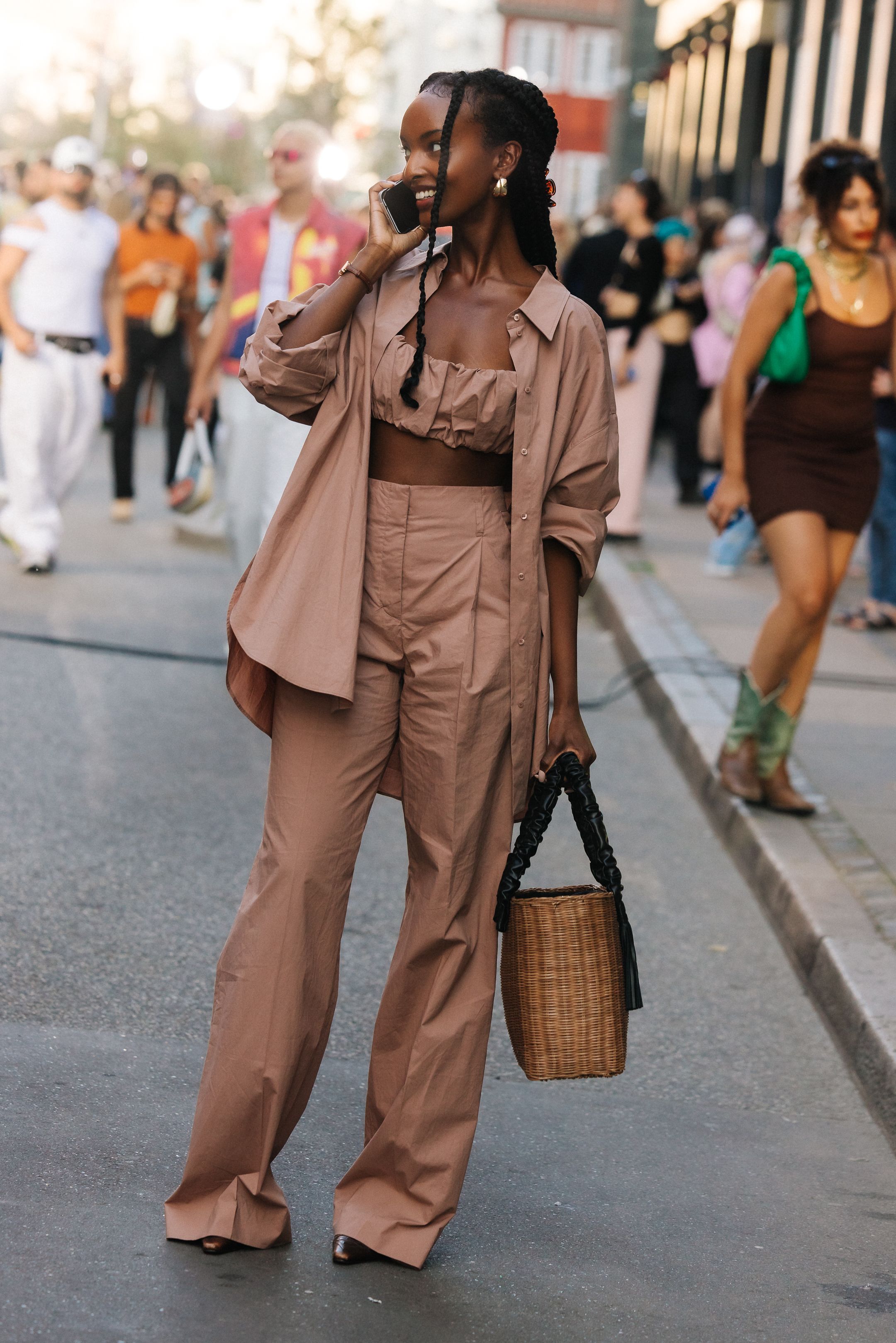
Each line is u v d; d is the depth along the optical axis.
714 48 32.94
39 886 5.62
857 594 12.38
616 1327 3.33
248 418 8.62
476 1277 3.47
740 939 5.84
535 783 3.51
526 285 3.38
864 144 6.30
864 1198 4.05
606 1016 3.43
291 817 3.39
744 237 15.88
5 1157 3.74
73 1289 3.23
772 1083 4.70
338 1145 4.00
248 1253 3.44
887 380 10.28
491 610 3.36
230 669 3.43
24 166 18.86
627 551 13.46
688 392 16.36
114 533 13.18
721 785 6.96
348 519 3.32
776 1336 3.37
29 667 8.72
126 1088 4.18
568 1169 4.06
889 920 5.54
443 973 3.44
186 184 23.38
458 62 79.75
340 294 3.26
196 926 5.40
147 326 13.31
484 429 3.28
